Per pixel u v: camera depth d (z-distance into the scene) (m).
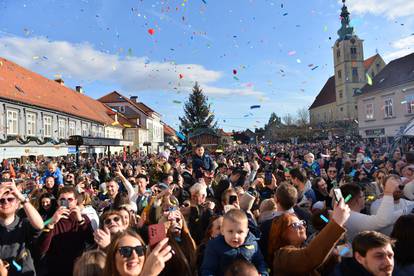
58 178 8.38
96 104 49.06
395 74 33.12
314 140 52.75
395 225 2.83
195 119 57.78
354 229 3.42
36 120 25.06
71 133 31.70
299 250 2.58
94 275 2.46
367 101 36.28
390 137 32.22
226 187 5.11
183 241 3.32
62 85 41.59
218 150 21.17
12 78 25.53
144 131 55.78
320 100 73.75
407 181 5.27
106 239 3.13
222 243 2.96
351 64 59.19
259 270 2.86
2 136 20.22
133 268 2.21
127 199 4.98
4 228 3.26
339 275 2.55
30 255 3.35
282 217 3.17
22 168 13.64
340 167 10.88
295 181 5.74
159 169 8.50
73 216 3.69
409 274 2.58
